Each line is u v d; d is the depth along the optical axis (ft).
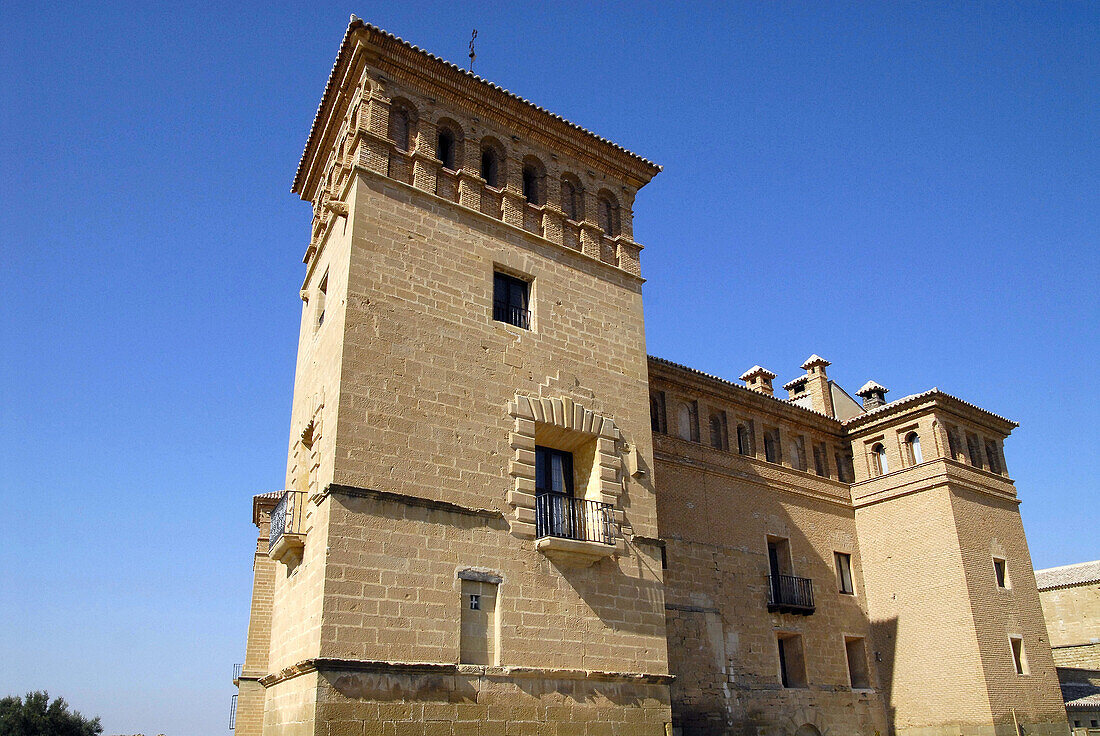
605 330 76.18
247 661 110.63
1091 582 166.71
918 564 100.83
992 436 112.78
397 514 56.85
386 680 52.37
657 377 93.81
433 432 61.05
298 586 59.16
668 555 86.53
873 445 109.91
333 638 51.42
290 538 59.67
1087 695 124.67
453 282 67.15
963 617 95.20
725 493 94.58
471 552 59.36
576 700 60.39
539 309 71.92
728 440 98.07
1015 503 109.40
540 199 77.41
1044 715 96.78
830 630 97.76
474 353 65.92
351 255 62.23
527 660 59.00
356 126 70.33
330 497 54.49
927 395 103.91
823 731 91.25
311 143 82.28
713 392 98.63
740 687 86.12
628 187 84.74
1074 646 156.97
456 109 74.13
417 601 55.52
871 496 107.34
